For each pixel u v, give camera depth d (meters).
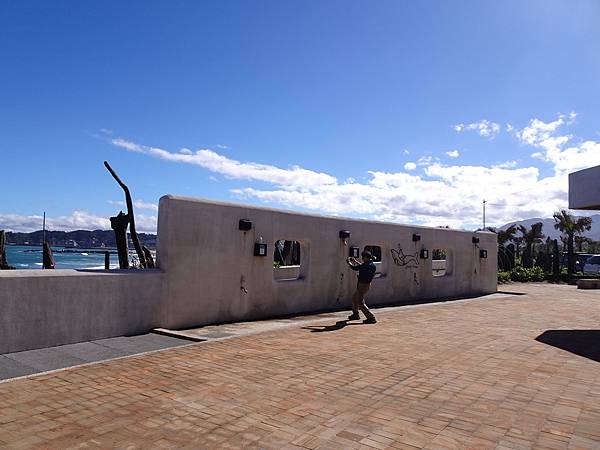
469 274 17.45
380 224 13.75
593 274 29.47
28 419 4.35
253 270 10.20
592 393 5.30
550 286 23.20
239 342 7.79
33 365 6.12
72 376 5.70
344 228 12.59
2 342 6.54
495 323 10.44
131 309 8.08
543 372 6.17
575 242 46.94
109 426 4.24
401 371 6.16
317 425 4.33
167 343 7.59
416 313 11.97
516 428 4.28
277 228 10.73
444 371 6.18
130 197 12.31
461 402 4.97
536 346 7.83
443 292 16.25
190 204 8.99
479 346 7.79
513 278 27.25
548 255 30.81
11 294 6.63
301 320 10.35
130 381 5.55
